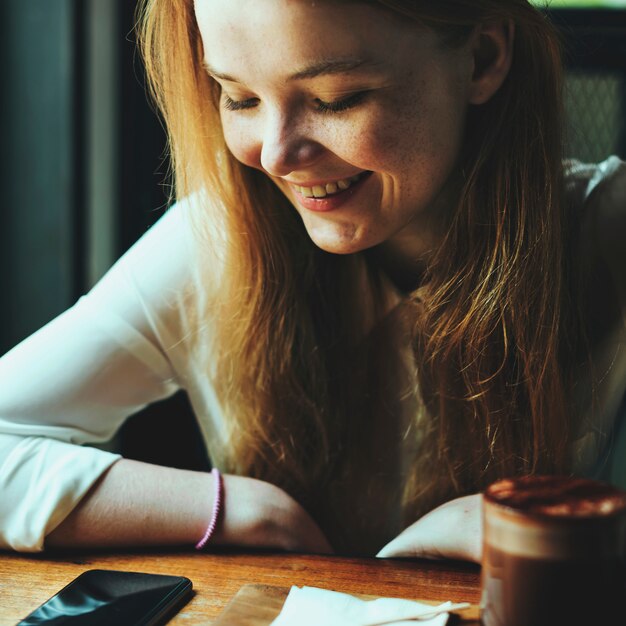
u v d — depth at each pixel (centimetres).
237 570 87
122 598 78
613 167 113
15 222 197
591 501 61
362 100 83
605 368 114
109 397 114
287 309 113
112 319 113
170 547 94
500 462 109
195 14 92
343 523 122
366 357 117
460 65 90
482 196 101
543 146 99
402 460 119
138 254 117
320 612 74
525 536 60
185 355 120
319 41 78
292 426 117
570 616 60
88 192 196
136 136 194
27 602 81
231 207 108
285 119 84
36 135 193
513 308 101
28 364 109
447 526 90
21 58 191
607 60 165
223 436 127
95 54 191
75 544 93
